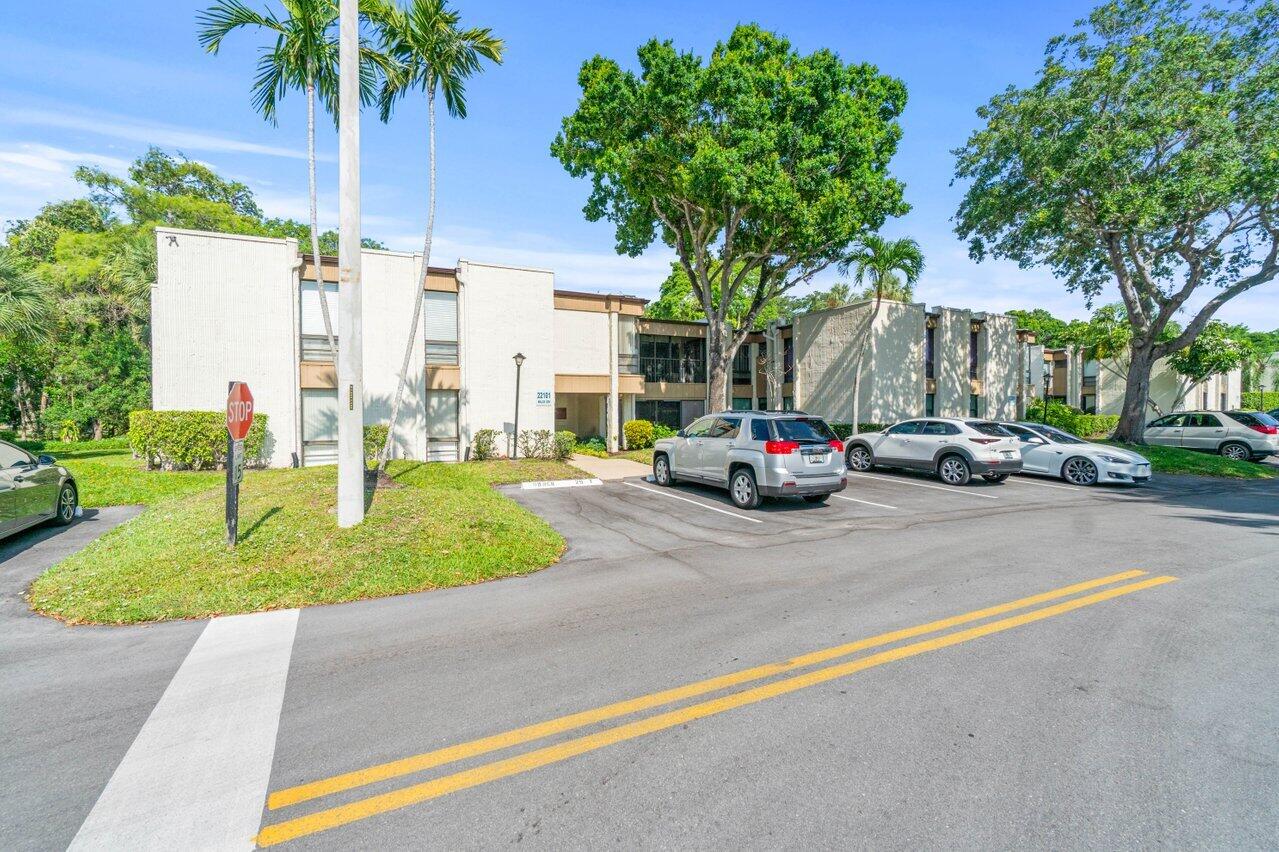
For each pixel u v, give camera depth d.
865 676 3.95
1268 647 4.43
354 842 2.44
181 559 6.31
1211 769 2.92
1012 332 28.72
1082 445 14.76
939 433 14.51
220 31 9.12
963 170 22.38
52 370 23.98
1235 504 11.32
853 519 9.77
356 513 7.25
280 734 3.29
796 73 16.67
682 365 28.33
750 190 15.92
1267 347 49.38
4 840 2.44
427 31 9.86
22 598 5.78
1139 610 5.25
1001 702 3.60
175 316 15.00
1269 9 17.28
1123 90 18.61
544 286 19.45
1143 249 22.00
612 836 2.47
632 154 17.38
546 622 5.05
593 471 16.36
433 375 17.66
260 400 15.74
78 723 3.42
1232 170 16.94
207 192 39.06
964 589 5.89
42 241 32.66
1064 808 2.63
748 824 2.54
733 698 3.66
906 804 2.66
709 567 6.82
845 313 24.97
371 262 16.98
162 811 2.64
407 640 4.67
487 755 3.07
